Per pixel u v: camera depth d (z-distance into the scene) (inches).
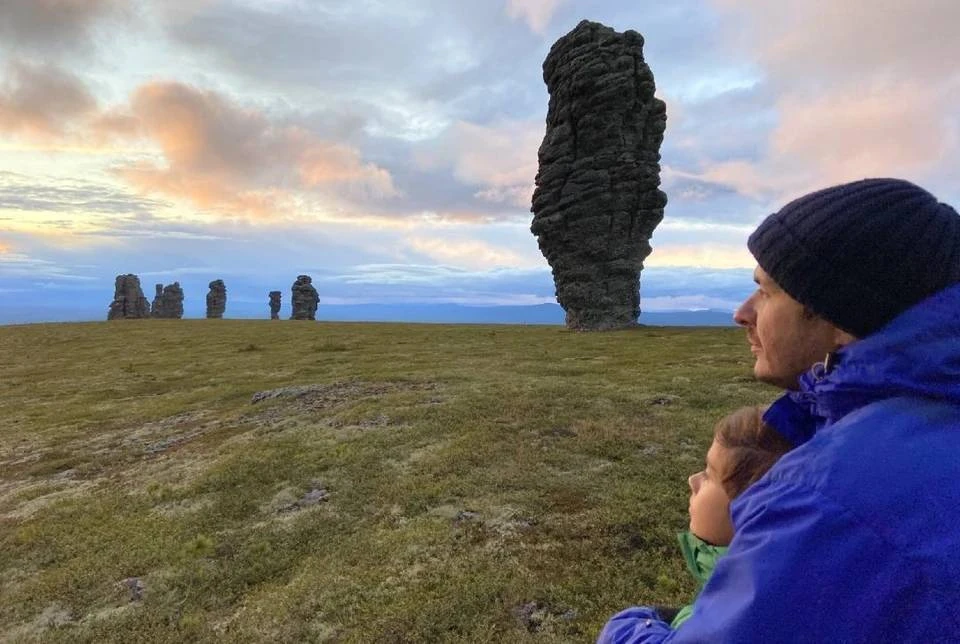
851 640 50.2
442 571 374.9
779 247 70.6
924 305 62.0
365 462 621.6
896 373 58.9
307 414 897.5
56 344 3043.8
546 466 558.9
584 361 1363.2
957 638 46.0
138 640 349.1
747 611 55.9
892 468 54.0
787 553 55.6
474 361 1454.2
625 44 2396.7
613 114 2365.9
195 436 885.2
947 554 48.0
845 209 66.0
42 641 362.0
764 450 93.2
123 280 5821.9
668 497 461.1
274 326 3698.3
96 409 1259.8
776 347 74.5
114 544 496.7
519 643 296.7
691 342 1727.4
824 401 68.3
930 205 66.0
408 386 1053.8
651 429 660.1
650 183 2410.2
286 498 552.7
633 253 2486.5
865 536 52.0
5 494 714.2
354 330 3139.8
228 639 335.3
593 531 412.8
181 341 2856.8
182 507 568.1
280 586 395.2
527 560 380.5
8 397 1574.8
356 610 345.7
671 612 123.0
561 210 2509.8
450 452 614.2
